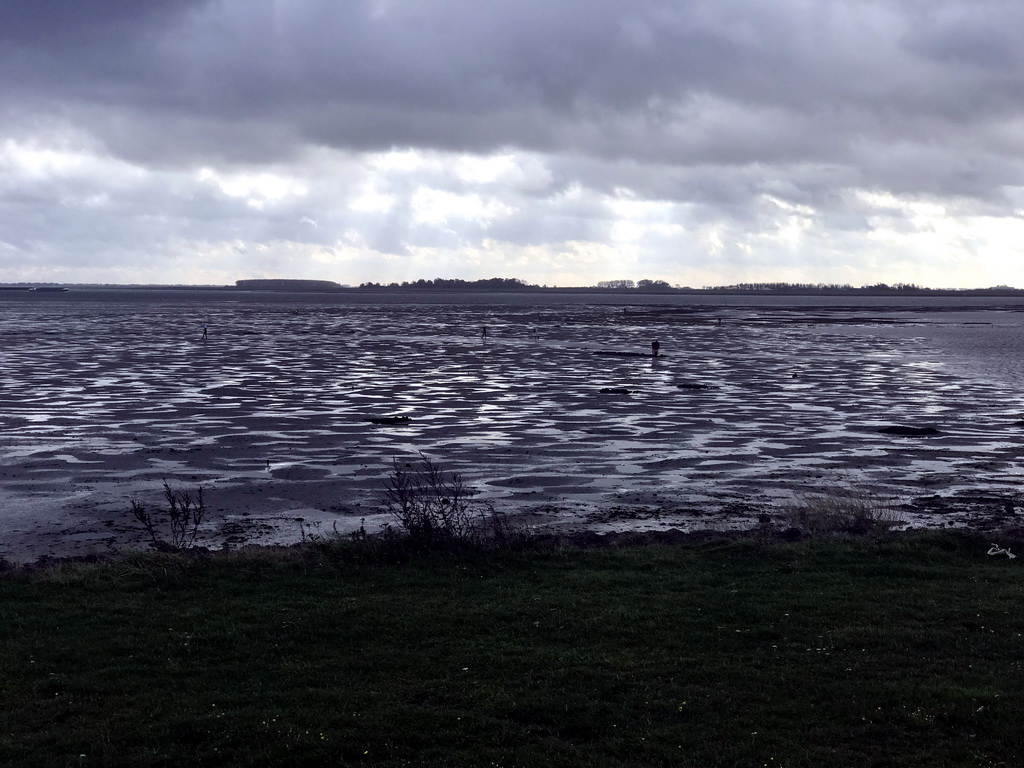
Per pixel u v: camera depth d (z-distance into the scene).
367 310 158.88
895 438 27.77
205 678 9.01
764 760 7.29
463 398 37.22
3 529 17.19
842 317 133.62
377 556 13.62
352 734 7.66
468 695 8.45
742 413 33.06
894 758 7.28
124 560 13.41
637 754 7.41
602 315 139.88
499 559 13.62
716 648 9.73
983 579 12.50
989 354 61.91
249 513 18.50
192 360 54.88
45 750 7.47
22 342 69.75
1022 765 7.17
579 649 9.68
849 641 9.84
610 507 18.91
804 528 16.22
